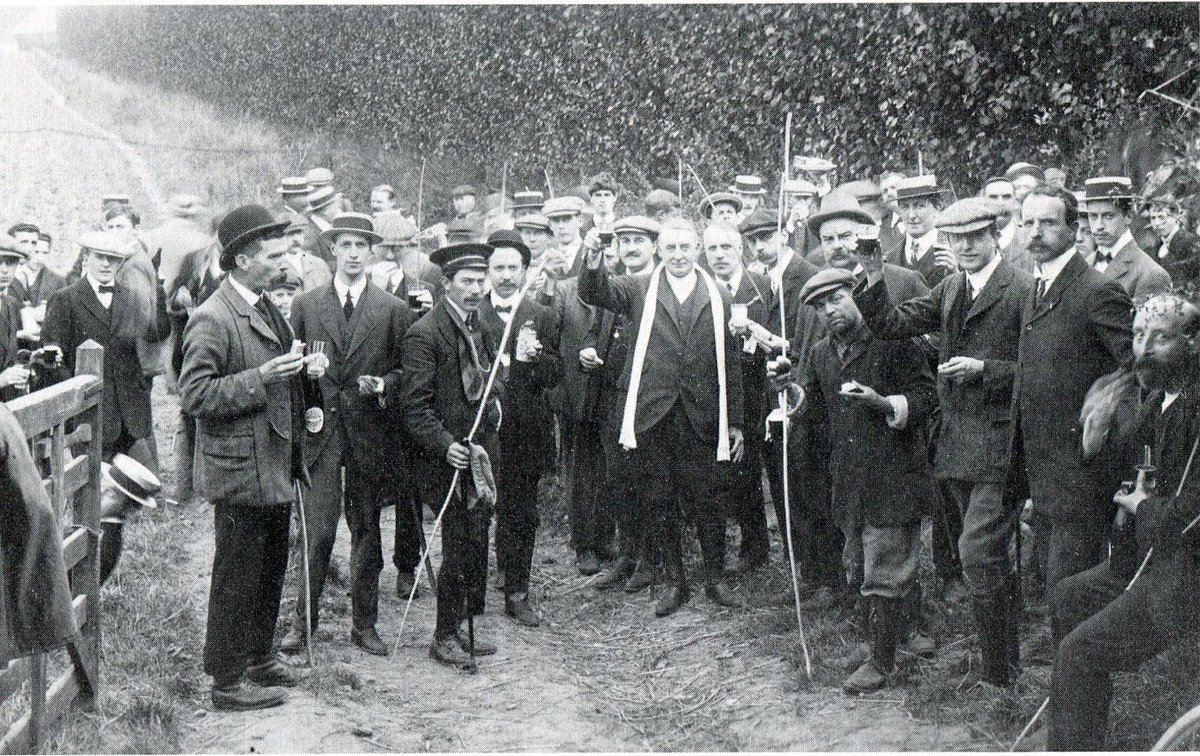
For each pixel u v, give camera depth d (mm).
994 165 7840
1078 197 6129
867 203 7750
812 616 6309
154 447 8773
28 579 4184
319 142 20094
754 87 10070
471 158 15594
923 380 5434
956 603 6133
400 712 5527
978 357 5215
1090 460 4754
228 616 5340
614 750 5133
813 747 4898
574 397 7508
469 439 6070
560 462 9172
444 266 6172
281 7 21703
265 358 5352
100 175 22562
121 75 32688
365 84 18656
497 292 7008
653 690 5801
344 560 7859
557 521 8602
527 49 14016
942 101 8125
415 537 7090
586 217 9680
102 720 5133
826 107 9219
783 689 5480
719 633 6328
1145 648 4168
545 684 5891
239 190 20312
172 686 5574
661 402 6656
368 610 6320
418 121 17000
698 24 10781
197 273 8945
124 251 8391
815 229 6781
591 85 12750
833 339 5578
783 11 9555
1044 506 4871
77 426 5453
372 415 6312
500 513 6828
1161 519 4133
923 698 5148
